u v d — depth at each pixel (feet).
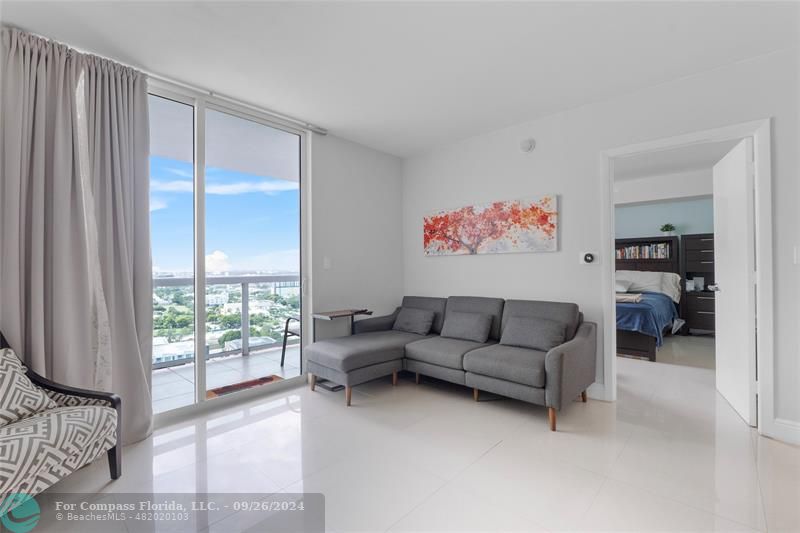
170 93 9.21
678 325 19.66
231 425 8.67
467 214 13.30
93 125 7.66
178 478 6.48
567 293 11.02
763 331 7.98
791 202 7.75
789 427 7.68
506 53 7.98
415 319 12.87
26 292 6.88
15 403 5.85
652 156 14.88
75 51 7.47
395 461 7.00
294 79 9.02
